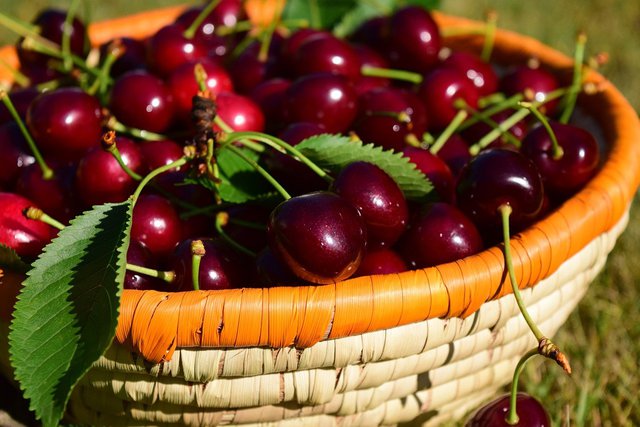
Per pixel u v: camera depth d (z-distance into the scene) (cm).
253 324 45
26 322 44
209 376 45
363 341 46
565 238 48
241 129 54
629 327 58
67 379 43
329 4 64
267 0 65
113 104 53
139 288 47
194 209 51
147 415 47
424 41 58
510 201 49
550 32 91
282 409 47
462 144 55
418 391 49
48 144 52
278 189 48
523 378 55
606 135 54
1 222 49
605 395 54
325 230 45
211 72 55
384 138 53
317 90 53
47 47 59
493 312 47
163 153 52
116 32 63
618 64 83
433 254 48
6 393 52
